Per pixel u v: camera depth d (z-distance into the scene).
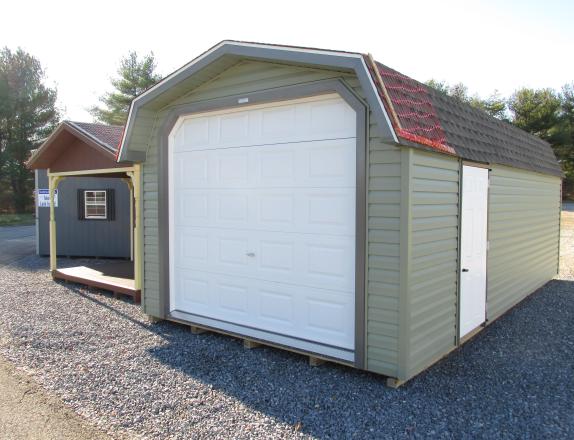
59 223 13.10
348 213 4.61
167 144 6.23
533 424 3.57
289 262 5.12
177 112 6.04
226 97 5.49
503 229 6.73
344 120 4.62
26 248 15.53
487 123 6.71
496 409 3.82
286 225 5.12
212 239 5.91
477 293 5.84
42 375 4.49
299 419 3.60
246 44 4.82
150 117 6.30
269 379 4.40
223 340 5.67
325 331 4.83
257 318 5.46
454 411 3.77
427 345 4.46
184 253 6.26
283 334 5.19
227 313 5.79
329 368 4.69
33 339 5.64
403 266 4.05
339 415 3.67
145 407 3.79
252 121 5.42
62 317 6.77
